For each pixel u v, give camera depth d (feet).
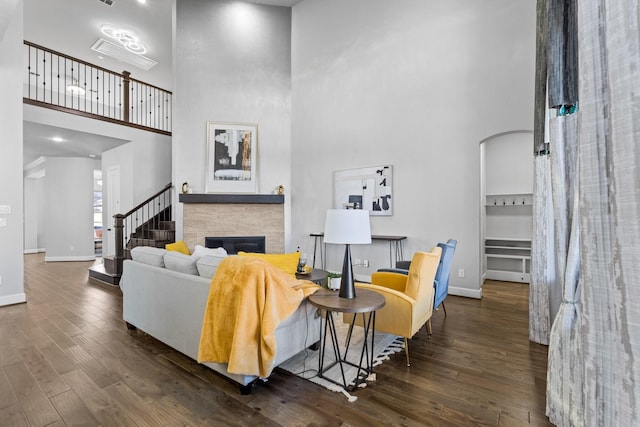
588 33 4.13
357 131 17.37
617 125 3.36
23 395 6.35
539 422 5.64
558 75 7.34
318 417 5.73
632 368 3.25
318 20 19.11
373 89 16.79
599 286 4.06
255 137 19.17
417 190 15.25
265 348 6.21
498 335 9.68
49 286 16.21
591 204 4.13
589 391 4.16
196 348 7.29
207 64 18.70
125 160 22.53
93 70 25.23
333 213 7.03
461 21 14.11
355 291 7.66
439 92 14.66
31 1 17.49
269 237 19.04
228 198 17.99
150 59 23.77
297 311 7.14
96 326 10.34
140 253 9.68
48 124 17.90
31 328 10.12
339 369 7.52
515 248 16.78
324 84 18.76
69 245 25.91
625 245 3.30
